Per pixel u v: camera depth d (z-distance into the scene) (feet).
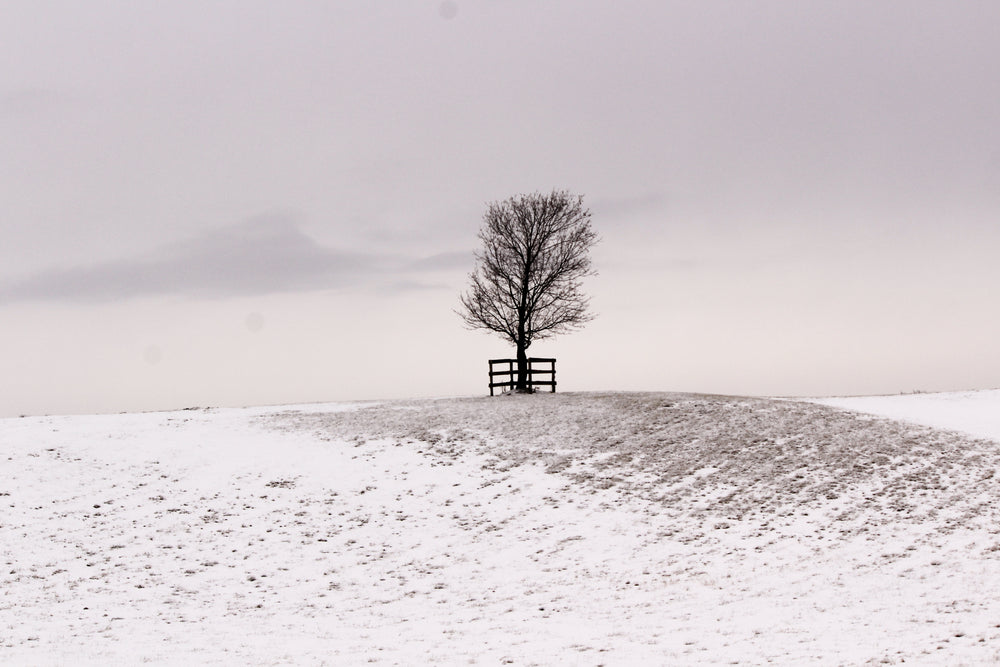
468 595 72.64
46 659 53.36
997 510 83.71
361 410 148.05
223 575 79.51
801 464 102.22
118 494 101.91
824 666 46.96
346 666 50.44
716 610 63.82
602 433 120.47
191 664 51.49
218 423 138.92
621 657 50.98
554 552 82.79
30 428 133.28
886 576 69.51
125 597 73.10
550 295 170.30
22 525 91.45
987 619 55.77
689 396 145.59
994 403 159.84
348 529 91.71
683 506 92.17
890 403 160.86
